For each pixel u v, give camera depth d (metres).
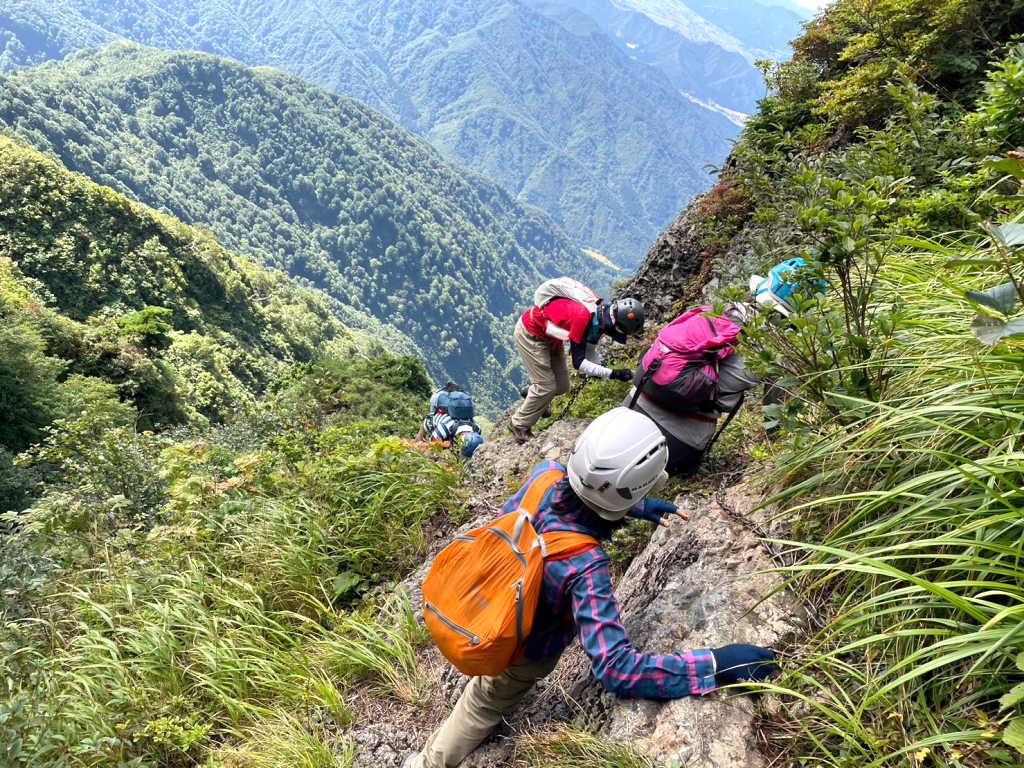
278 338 144.25
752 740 1.86
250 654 3.37
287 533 4.34
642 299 11.09
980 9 5.98
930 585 1.51
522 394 5.83
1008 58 3.73
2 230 111.94
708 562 2.61
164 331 100.12
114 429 6.34
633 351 8.62
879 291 2.96
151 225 130.38
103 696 3.06
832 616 2.05
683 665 1.99
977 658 1.62
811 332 2.47
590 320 5.00
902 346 2.46
